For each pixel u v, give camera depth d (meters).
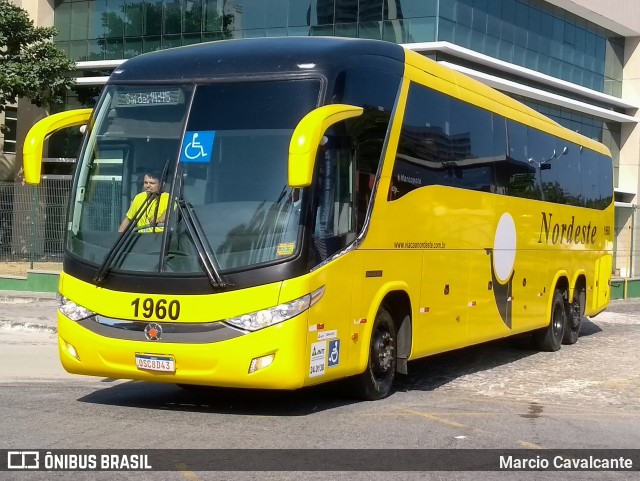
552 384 12.00
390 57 9.96
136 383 10.98
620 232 31.14
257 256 8.23
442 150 11.16
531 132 14.65
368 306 9.38
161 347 8.34
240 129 8.60
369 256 9.35
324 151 8.64
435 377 12.41
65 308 8.84
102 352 8.59
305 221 8.30
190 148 8.66
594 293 18.52
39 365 12.38
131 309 8.45
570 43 38.03
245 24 31.44
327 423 8.57
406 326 10.36
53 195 20.69
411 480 6.62
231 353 8.16
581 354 15.59
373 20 29.70
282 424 8.47
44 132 8.91
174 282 8.33
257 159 8.48
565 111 38.53
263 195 8.38
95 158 9.05
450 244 11.38
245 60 8.92
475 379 12.32
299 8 30.58
